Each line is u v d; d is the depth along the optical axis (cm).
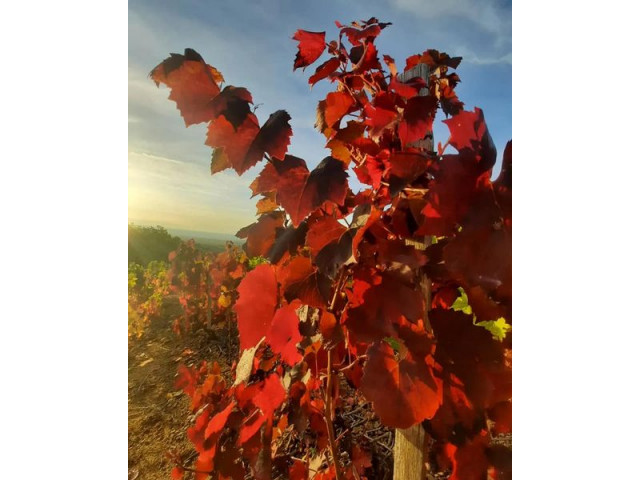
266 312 82
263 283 82
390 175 63
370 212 64
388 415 58
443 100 72
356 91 87
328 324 74
